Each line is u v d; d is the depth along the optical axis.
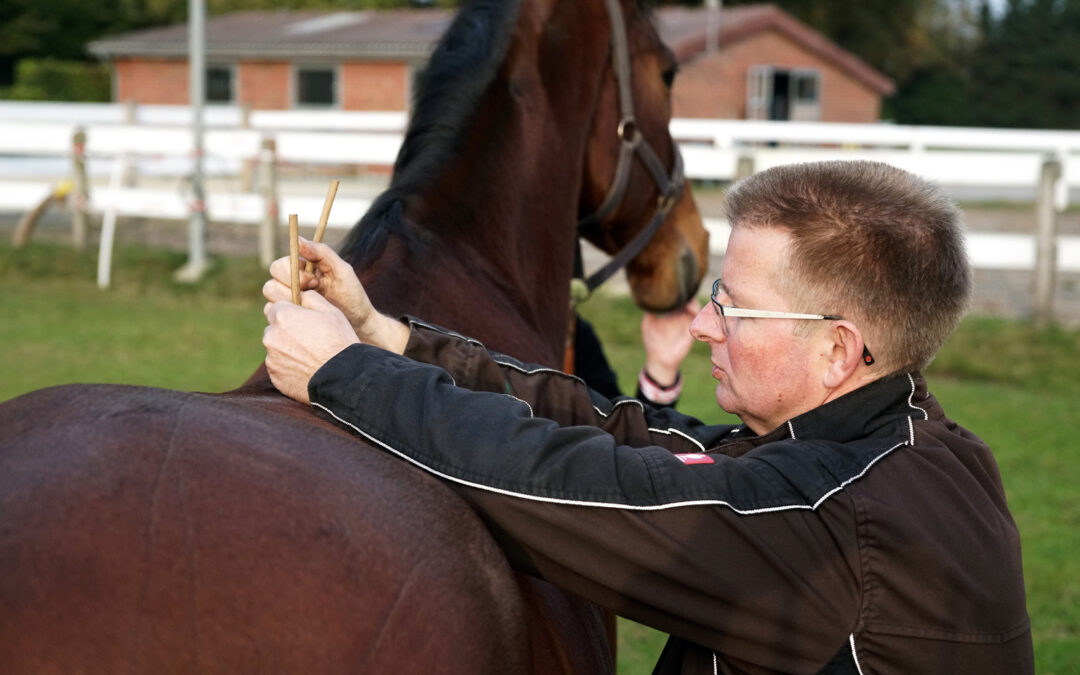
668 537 1.42
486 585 1.34
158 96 25.56
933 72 42.22
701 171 10.63
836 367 1.59
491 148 2.35
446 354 1.75
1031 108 41.72
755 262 1.60
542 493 1.43
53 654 1.08
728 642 1.45
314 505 1.24
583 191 2.91
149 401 1.32
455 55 2.38
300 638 1.17
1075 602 4.32
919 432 1.58
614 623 2.31
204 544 1.17
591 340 3.35
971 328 8.80
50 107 15.80
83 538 1.13
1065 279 11.22
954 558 1.45
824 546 1.44
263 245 10.97
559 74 2.58
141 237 13.11
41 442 1.22
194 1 10.69
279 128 15.08
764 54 25.05
